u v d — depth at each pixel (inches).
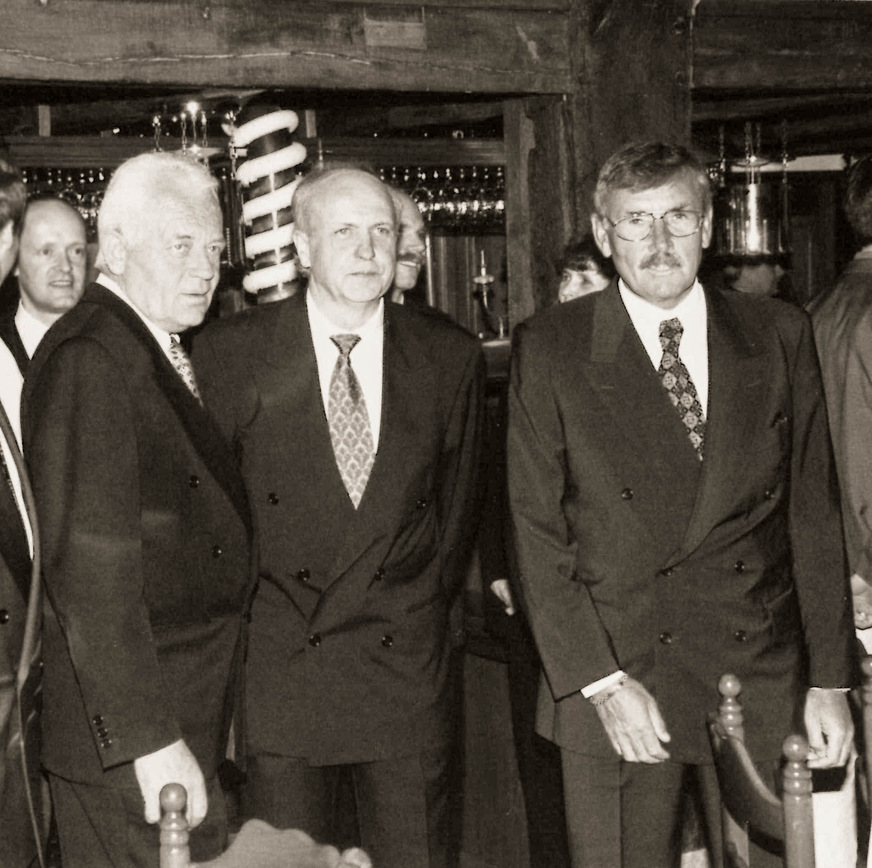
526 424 107.3
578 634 105.1
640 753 104.1
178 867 61.6
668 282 104.1
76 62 142.0
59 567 92.7
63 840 97.9
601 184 106.7
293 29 152.9
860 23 192.5
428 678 112.0
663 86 175.3
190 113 202.8
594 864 107.9
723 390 104.8
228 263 203.3
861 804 119.1
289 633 110.0
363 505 109.0
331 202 109.2
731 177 241.0
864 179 127.7
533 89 168.2
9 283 165.8
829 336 127.2
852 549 126.4
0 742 90.9
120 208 98.3
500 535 138.2
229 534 101.1
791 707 106.3
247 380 110.2
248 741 109.9
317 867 62.7
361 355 112.3
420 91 163.0
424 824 111.6
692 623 105.0
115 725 92.7
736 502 104.4
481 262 274.7
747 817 74.0
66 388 93.4
